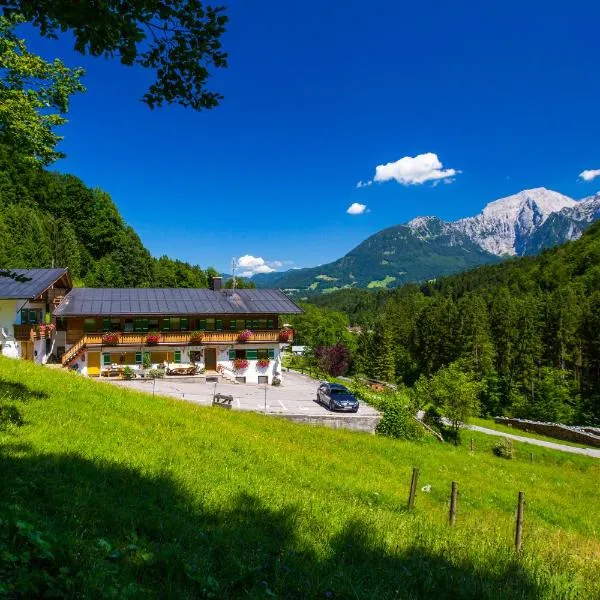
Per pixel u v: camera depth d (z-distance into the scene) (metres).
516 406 71.50
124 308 46.41
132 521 7.67
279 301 52.12
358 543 8.92
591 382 79.00
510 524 14.27
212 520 8.91
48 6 4.37
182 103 5.62
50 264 73.31
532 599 7.27
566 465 37.84
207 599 5.77
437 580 7.65
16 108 16.86
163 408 22.39
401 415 33.34
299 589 6.53
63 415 15.47
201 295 51.75
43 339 44.81
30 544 5.29
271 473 14.97
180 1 4.75
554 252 190.38
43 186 93.38
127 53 4.89
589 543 12.78
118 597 4.97
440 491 19.39
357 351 110.94
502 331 90.94
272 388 45.81
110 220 97.94
